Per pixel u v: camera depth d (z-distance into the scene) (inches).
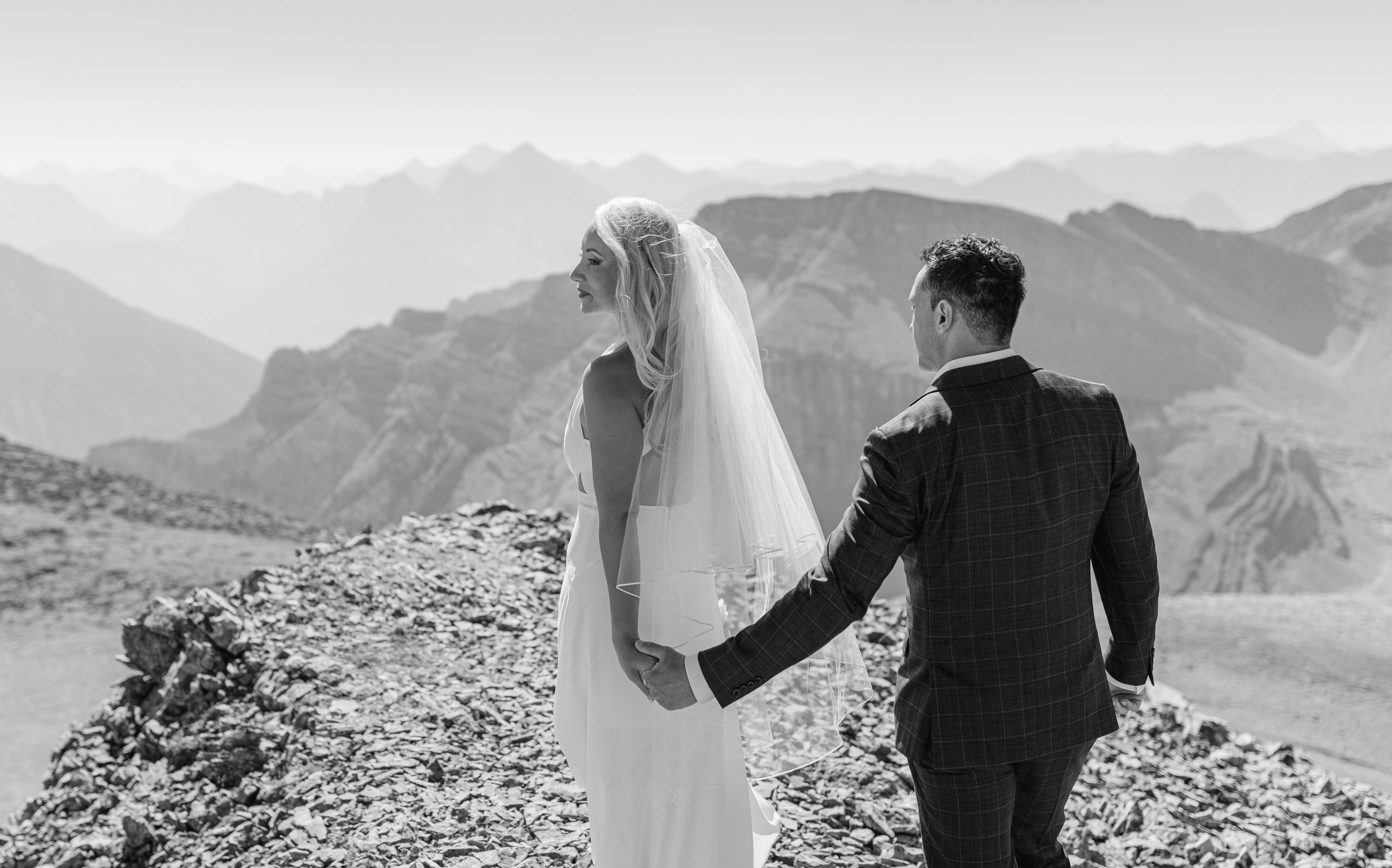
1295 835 199.2
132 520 1181.1
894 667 249.6
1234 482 7465.6
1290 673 1567.4
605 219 113.5
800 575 125.7
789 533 124.0
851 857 162.9
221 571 1018.1
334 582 268.2
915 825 175.5
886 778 191.9
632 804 123.3
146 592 948.6
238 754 192.4
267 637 234.4
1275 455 7716.5
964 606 102.4
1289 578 6638.8
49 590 942.4
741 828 125.0
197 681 218.7
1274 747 254.7
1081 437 103.6
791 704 127.6
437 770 181.8
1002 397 103.0
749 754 125.6
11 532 1070.4
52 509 1187.9
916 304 110.7
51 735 653.3
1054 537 102.2
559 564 301.3
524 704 212.5
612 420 114.3
